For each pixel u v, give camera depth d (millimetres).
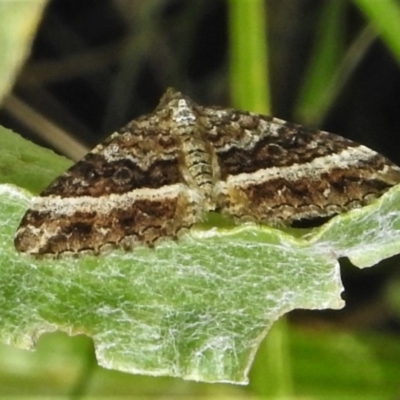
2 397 110
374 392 117
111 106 155
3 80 107
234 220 86
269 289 91
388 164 87
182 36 155
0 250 90
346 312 141
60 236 83
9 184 85
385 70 155
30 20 106
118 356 93
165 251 89
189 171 87
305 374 118
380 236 87
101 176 86
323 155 88
